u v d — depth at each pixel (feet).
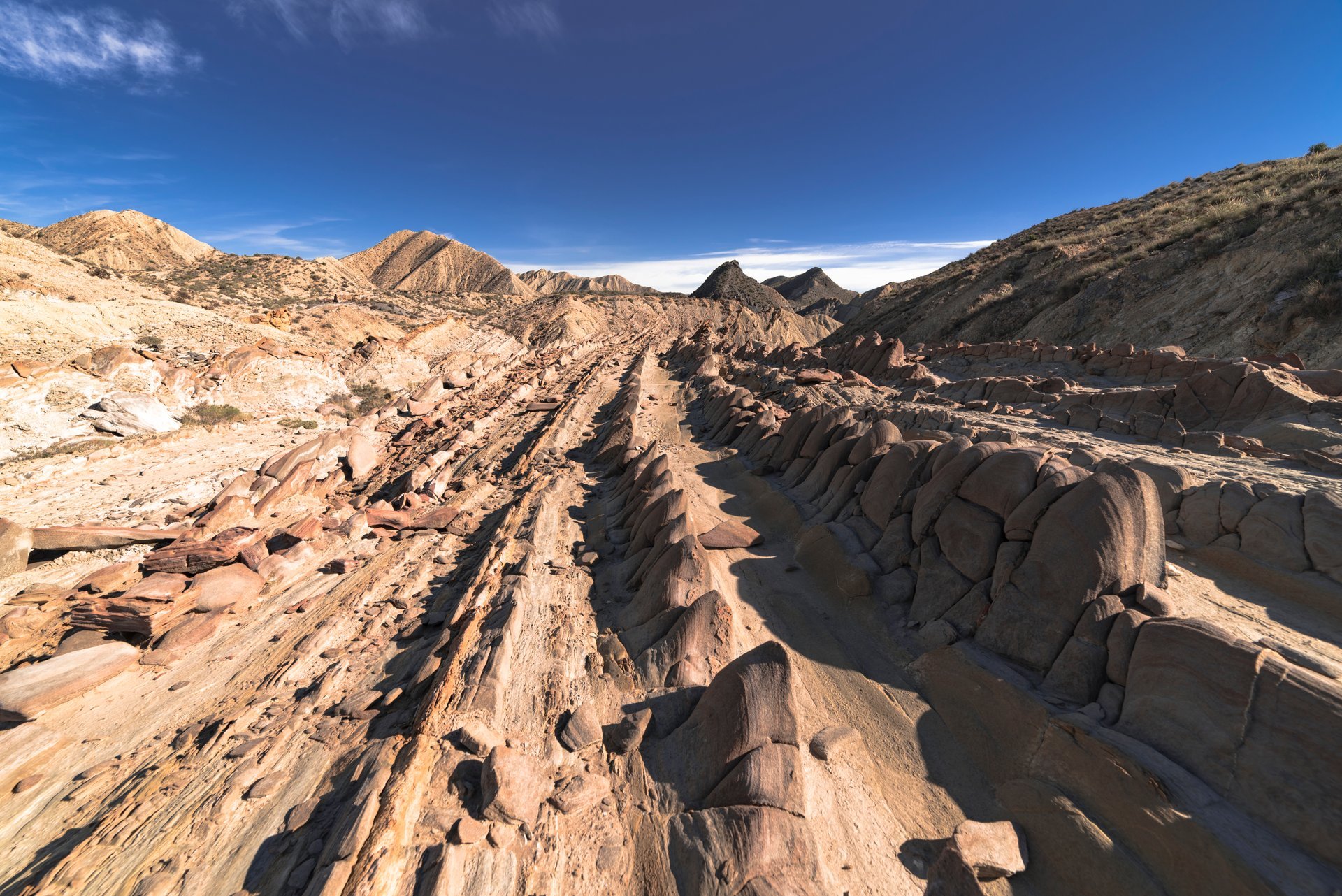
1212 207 87.76
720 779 15.06
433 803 15.25
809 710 18.31
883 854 13.25
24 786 17.65
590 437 67.56
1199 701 12.67
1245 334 58.44
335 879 12.68
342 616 27.30
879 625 22.20
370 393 95.50
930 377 65.16
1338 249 53.93
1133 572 16.15
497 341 158.92
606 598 27.53
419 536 38.29
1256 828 10.75
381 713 20.02
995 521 20.02
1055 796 13.19
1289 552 19.03
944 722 17.08
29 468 44.55
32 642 25.38
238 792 16.51
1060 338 85.51
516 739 17.84
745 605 25.09
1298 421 30.48
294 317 148.05
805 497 34.83
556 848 14.06
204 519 36.86
